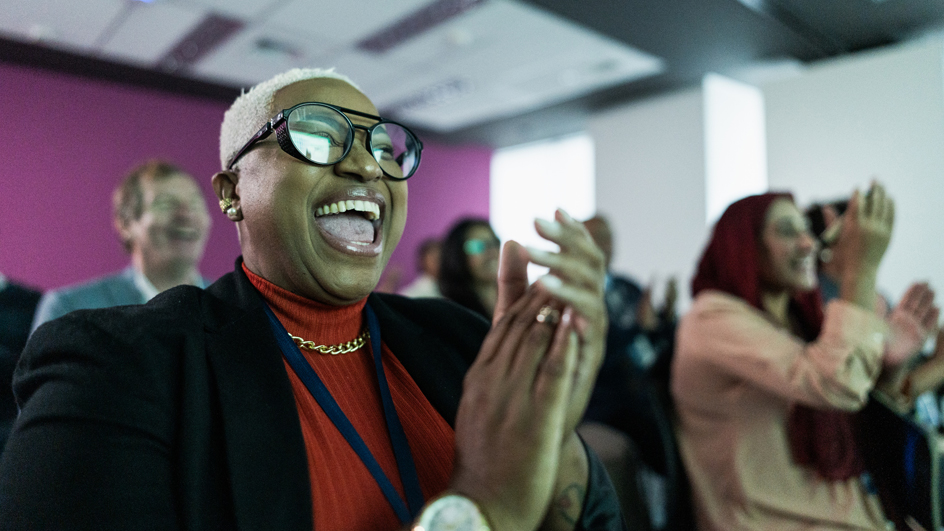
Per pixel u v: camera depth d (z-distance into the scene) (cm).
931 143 388
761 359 126
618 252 574
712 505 138
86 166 443
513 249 53
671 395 161
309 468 56
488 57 443
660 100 546
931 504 119
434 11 366
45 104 425
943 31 399
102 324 54
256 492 50
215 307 64
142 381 50
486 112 594
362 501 58
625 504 160
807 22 386
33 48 388
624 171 573
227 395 54
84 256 439
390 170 72
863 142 417
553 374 48
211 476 51
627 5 356
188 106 502
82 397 48
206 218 161
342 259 66
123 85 466
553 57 445
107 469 45
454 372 76
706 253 157
